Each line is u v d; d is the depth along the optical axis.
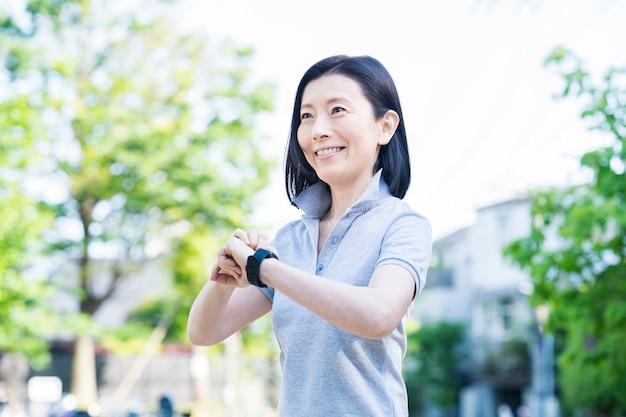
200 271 20.22
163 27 20.02
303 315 1.94
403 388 1.96
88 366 21.62
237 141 19.52
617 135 7.04
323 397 1.88
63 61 18.88
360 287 1.74
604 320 7.55
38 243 14.86
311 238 2.07
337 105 2.02
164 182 19.22
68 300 23.70
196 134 19.30
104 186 19.48
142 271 22.44
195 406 22.02
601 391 17.39
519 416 25.17
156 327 21.89
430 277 29.66
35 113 14.22
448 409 27.83
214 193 19.03
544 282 7.76
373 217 1.99
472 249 28.25
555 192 7.72
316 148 2.05
